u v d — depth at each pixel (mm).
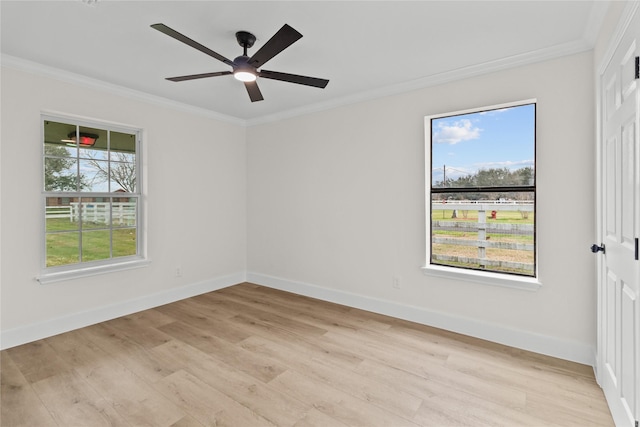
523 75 2580
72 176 3082
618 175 1697
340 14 2027
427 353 2551
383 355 2521
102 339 2807
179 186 3883
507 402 1940
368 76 2994
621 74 1634
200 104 3871
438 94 3002
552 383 2131
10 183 2670
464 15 2031
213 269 4281
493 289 2758
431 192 3166
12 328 2676
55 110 2889
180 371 2289
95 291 3184
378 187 3400
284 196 4219
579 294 2396
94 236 3238
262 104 3857
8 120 2645
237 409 1882
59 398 1972
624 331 1608
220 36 2297
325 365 2373
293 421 1784
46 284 2869
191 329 3025
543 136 2512
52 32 2238
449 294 2986
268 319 3270
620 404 1655
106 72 2934
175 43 2406
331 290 3799
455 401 1953
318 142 3857
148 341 2768
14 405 1903
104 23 2129
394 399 1975
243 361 2430
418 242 3158
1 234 2629
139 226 3594
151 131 3600
